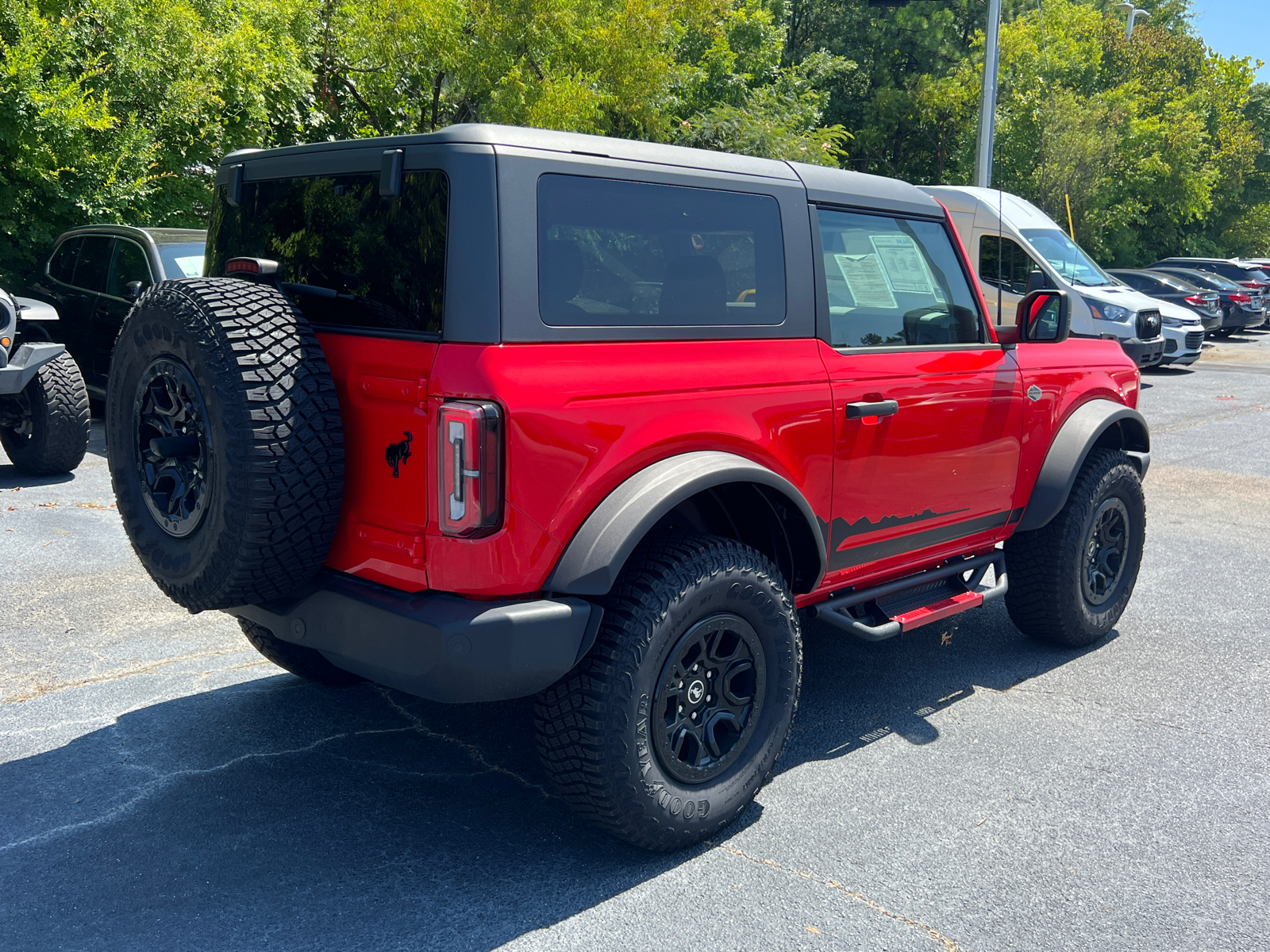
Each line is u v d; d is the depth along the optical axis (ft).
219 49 42.55
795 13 121.49
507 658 8.71
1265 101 161.58
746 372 10.53
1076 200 102.94
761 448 10.67
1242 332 94.73
